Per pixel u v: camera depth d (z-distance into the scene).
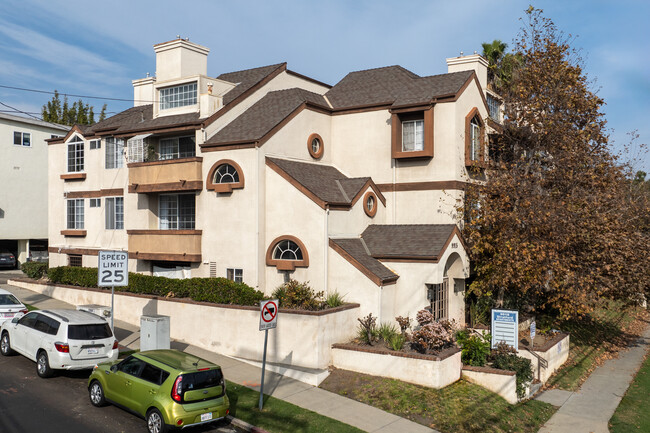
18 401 13.06
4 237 36.88
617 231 21.92
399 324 19.44
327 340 17.05
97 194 27.98
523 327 23.34
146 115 25.83
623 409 17.52
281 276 20.42
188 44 24.70
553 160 22.66
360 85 26.80
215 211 21.61
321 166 24.08
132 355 12.71
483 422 14.64
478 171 22.92
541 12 23.61
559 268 20.06
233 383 15.44
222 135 22.12
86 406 13.15
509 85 25.41
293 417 13.46
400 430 13.46
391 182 23.72
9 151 37.12
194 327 19.03
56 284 25.45
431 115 22.39
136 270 24.52
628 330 32.03
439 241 19.97
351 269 19.06
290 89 24.91
